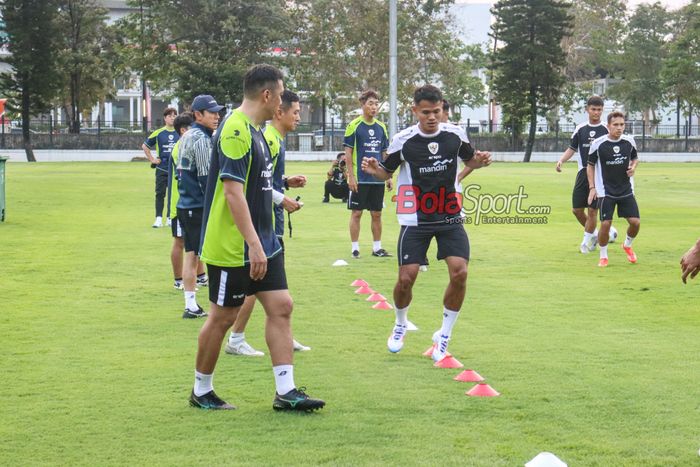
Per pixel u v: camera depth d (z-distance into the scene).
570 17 60.59
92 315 10.04
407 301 8.16
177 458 5.38
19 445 5.64
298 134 62.12
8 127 70.38
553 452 5.48
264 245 6.32
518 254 15.30
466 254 7.93
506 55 60.69
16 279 12.53
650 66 73.19
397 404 6.51
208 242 6.23
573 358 7.99
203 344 6.34
